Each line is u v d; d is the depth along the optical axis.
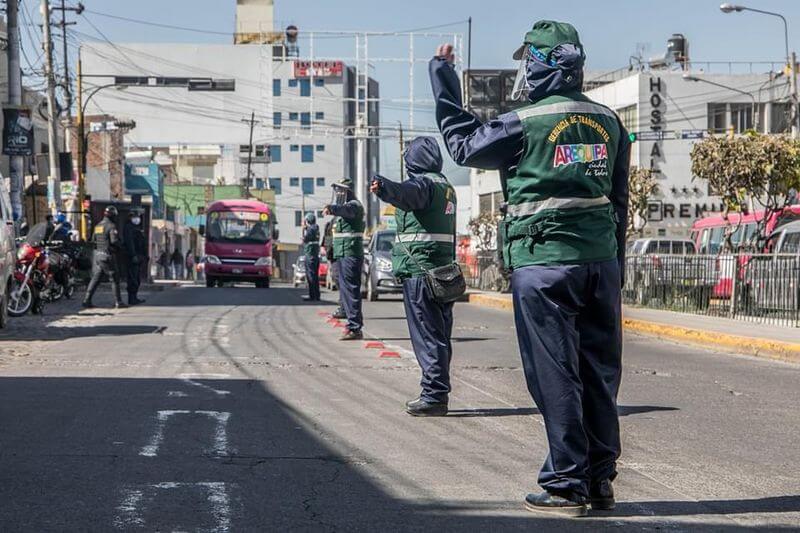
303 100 110.38
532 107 5.57
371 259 31.94
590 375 5.73
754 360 16.03
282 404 9.65
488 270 41.44
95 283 23.97
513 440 8.08
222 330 18.39
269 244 45.88
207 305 26.52
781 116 56.09
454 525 5.46
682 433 8.72
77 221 39.75
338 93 110.50
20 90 27.17
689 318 23.22
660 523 5.59
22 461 6.93
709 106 56.25
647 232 54.34
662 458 7.57
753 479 6.85
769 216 27.61
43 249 21.92
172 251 81.94
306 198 113.12
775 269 21.22
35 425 8.31
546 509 5.69
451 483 6.49
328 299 31.08
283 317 22.08
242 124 91.62
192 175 109.81
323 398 10.12
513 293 5.69
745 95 56.19
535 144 5.52
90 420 8.57
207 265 45.28
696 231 40.22
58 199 35.12
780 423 9.38
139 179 76.75
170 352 14.33
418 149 9.61
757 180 26.33
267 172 108.12
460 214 80.00
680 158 54.72
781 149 26.09
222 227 45.53
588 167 5.53
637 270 28.77
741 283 22.77
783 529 5.52
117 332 17.67
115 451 7.30
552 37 5.63
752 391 11.84
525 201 5.57
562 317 5.54
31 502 5.83
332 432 8.24
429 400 9.21
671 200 54.59
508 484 6.48
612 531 5.39
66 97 43.66
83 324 19.48
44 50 36.00
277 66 109.62
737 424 9.27
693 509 5.93
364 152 80.19
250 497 6.02
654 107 56.12
